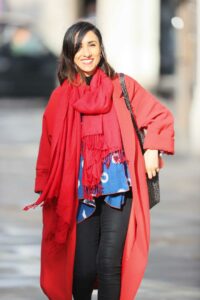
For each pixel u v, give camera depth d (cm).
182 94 3136
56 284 980
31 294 1252
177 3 3164
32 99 4516
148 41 5181
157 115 966
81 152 956
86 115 960
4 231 1698
